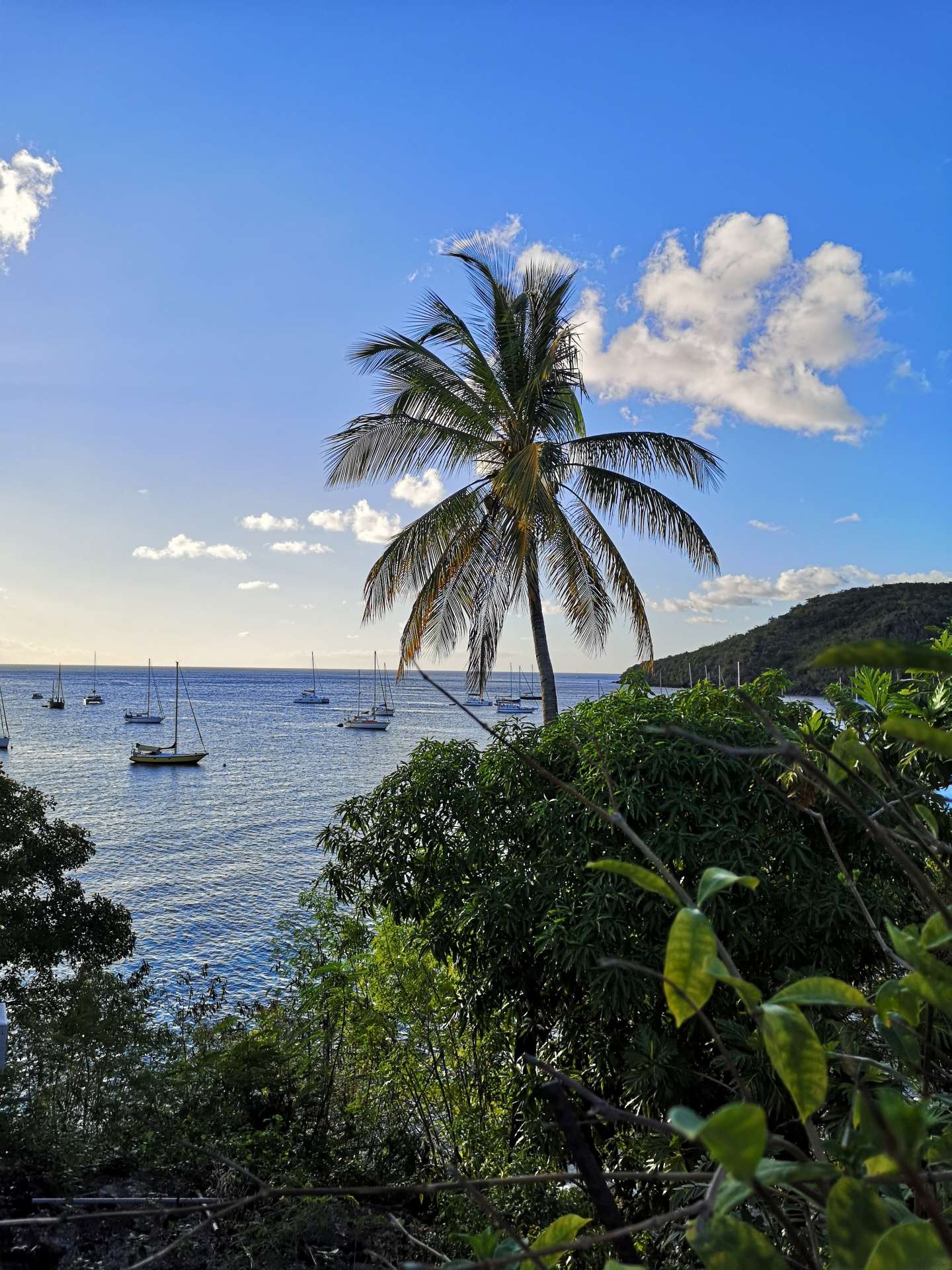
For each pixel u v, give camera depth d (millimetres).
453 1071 7199
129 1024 7020
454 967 7188
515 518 12617
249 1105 6895
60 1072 6113
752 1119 431
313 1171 5887
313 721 111312
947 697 2635
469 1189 739
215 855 31672
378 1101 7082
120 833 36250
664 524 12930
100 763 63094
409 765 7164
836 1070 1220
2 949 8445
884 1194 738
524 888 5812
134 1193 5359
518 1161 5395
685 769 5336
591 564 13055
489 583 13523
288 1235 4676
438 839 6637
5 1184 5285
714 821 5109
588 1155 667
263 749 75000
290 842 34312
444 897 6395
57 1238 4754
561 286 13523
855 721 2344
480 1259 673
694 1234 584
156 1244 4746
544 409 13281
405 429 13133
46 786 50938
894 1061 1145
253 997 16031
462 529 13211
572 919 5320
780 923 5086
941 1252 492
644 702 6320
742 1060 4148
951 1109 814
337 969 7445
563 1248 640
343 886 7242
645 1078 4781
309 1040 7395
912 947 669
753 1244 577
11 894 9227
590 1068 5730
